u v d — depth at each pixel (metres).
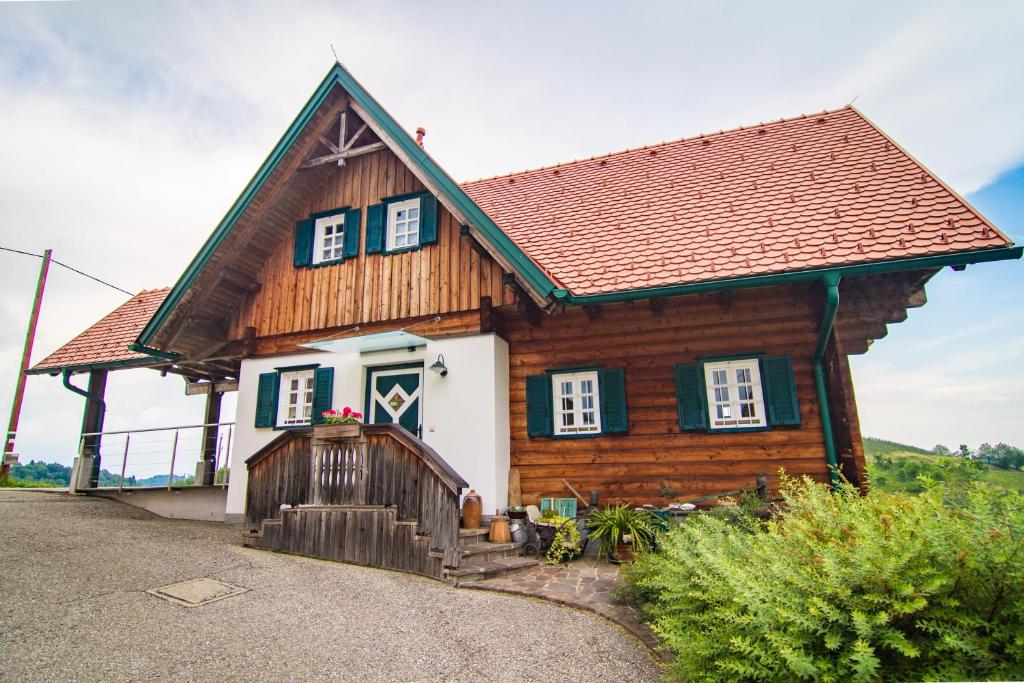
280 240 11.31
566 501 8.35
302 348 10.62
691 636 3.19
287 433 7.71
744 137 11.38
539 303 8.04
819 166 9.45
